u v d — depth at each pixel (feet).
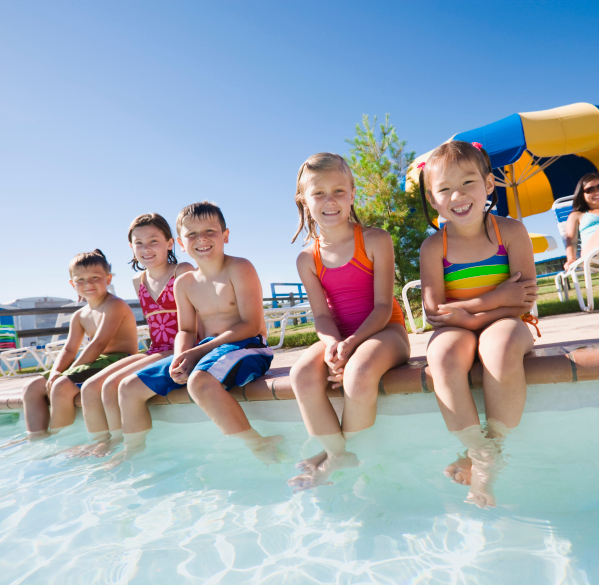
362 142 22.79
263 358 6.88
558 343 6.02
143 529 3.89
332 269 6.62
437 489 3.94
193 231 7.21
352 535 3.39
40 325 40.55
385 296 6.26
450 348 4.79
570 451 4.32
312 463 4.88
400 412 5.28
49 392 8.33
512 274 5.85
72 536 3.87
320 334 6.15
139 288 9.34
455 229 6.15
